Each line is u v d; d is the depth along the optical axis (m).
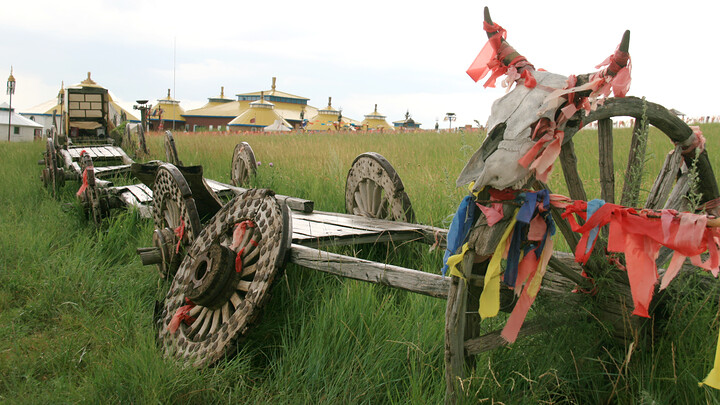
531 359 3.29
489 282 2.61
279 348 4.09
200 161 13.83
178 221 5.59
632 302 3.08
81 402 3.34
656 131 18.48
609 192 3.02
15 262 5.88
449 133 28.56
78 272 5.46
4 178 11.30
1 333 4.40
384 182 5.86
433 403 3.14
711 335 3.15
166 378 3.47
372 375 3.46
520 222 2.61
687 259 3.41
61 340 4.26
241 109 87.56
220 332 3.87
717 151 11.22
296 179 9.25
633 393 3.04
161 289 5.35
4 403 3.37
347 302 4.13
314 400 3.39
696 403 2.85
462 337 2.80
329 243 4.72
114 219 7.25
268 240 4.05
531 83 2.46
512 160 2.37
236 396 3.41
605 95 2.31
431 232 5.20
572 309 3.16
